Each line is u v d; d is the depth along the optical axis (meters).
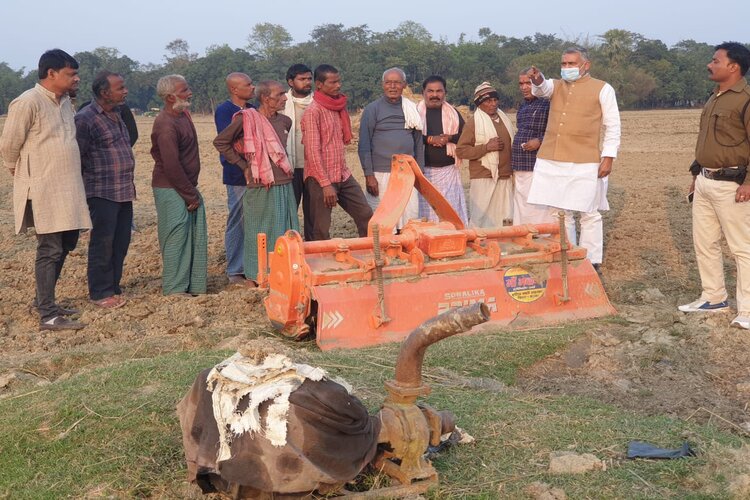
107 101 7.75
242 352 3.54
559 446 4.32
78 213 7.13
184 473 4.04
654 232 11.23
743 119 6.62
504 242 7.51
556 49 106.56
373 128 9.05
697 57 126.69
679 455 4.20
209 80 103.31
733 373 6.13
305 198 8.77
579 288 7.30
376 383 5.26
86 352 6.36
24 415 4.68
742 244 6.82
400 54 97.00
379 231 6.92
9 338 7.00
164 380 5.12
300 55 104.12
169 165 7.92
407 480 3.76
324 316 6.32
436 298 6.69
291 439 3.29
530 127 9.02
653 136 34.16
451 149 9.38
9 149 6.91
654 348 6.48
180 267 8.22
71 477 4.04
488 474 4.00
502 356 6.28
